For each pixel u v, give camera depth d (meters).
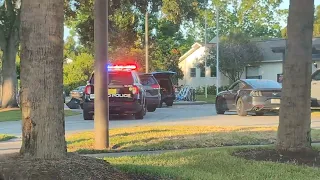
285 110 7.42
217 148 8.34
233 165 6.62
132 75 15.45
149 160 7.11
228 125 13.08
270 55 43.28
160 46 43.34
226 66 43.34
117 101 15.09
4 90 25.45
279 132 7.56
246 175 5.98
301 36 7.19
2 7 24.77
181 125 12.92
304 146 7.36
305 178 5.83
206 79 44.41
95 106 8.60
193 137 9.90
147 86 20.09
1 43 25.27
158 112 20.17
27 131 5.11
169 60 44.28
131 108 15.18
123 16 19.09
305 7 7.16
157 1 17.67
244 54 42.75
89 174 5.05
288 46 7.33
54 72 5.10
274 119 15.38
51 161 5.03
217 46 40.34
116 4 16.16
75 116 17.97
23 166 4.88
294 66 7.28
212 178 5.76
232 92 17.70
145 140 9.48
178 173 6.02
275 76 42.75
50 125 5.10
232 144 9.16
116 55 35.12
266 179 5.77
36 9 5.01
